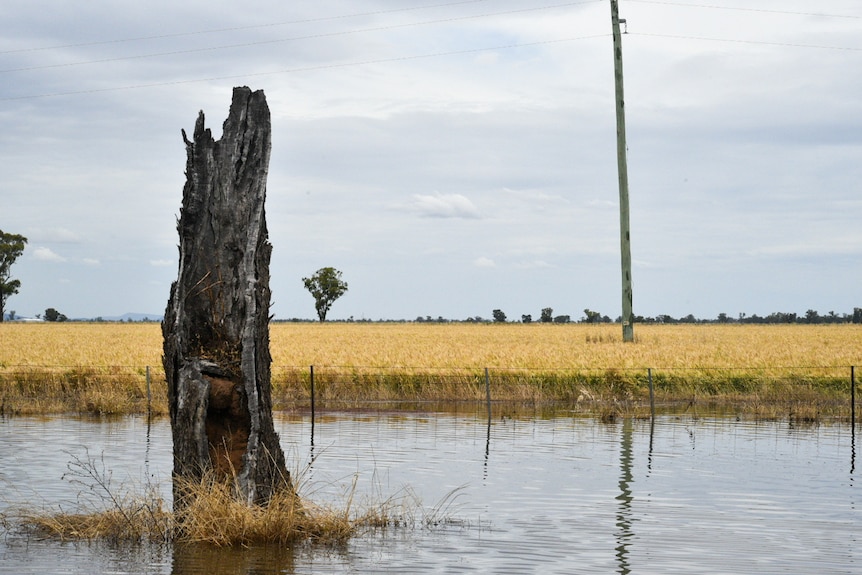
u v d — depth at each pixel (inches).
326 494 513.7
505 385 1131.3
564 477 573.6
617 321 5027.1
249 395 424.2
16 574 354.0
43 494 505.4
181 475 420.8
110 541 409.7
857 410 1013.8
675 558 387.2
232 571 360.8
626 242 1785.2
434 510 477.4
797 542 414.3
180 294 430.0
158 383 1078.4
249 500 417.7
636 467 612.4
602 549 400.8
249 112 439.8
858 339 2119.8
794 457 660.7
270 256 445.4
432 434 775.7
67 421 856.9
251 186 435.2
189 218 432.8
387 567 370.0
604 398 1089.4
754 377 1172.5
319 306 5659.5
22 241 5497.1
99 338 2129.7
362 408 1006.4
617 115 1749.5
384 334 2532.0
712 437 770.2
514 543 410.3
